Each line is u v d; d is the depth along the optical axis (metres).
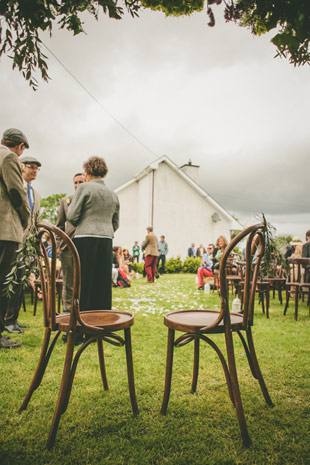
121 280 9.53
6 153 3.03
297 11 1.40
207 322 1.88
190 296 7.53
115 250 9.84
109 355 3.05
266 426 1.79
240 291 6.19
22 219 3.17
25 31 1.58
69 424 1.79
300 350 3.22
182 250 23.09
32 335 3.70
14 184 2.99
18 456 1.50
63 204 3.76
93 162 3.60
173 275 16.47
